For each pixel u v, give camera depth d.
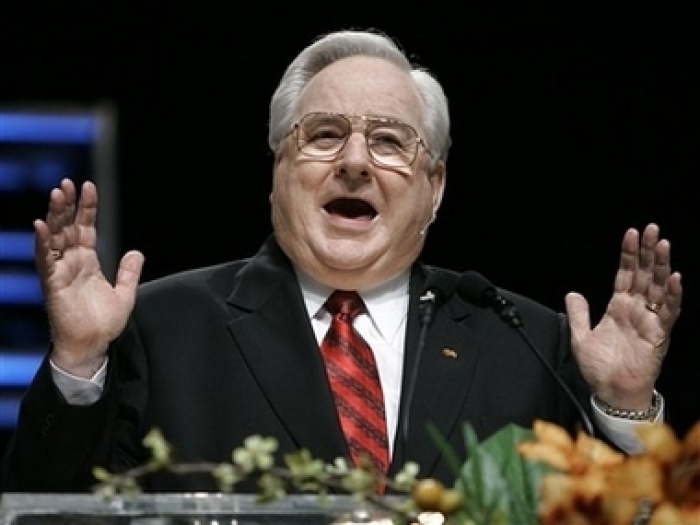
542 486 5.82
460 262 16.64
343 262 9.70
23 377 16.52
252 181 16.53
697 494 5.58
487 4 16.61
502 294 10.27
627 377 9.43
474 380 9.69
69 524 6.90
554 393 9.87
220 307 9.83
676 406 16.27
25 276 16.48
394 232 9.79
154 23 16.45
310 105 9.87
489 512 6.00
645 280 9.47
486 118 16.66
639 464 5.60
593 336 9.54
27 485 9.30
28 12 16.44
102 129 16.38
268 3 16.44
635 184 16.66
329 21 16.45
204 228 16.52
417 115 9.95
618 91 16.69
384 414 9.54
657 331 9.41
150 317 9.77
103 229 16.34
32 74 16.44
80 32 16.44
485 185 16.66
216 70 16.48
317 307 9.91
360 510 6.90
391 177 9.76
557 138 16.69
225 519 7.02
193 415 9.45
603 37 16.66
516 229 16.66
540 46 16.67
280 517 7.04
